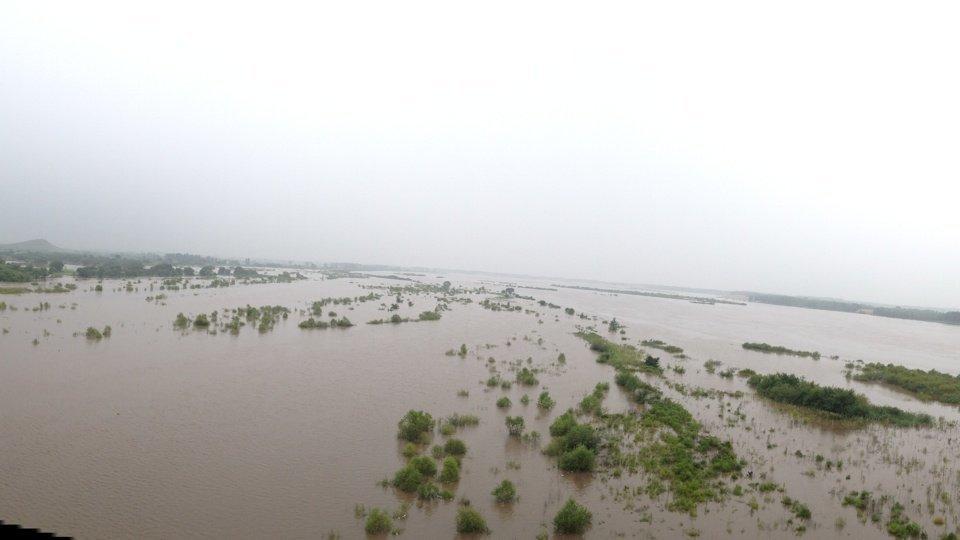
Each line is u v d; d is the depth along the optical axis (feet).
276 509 64.54
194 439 84.94
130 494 65.51
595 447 88.33
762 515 70.23
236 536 58.03
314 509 65.16
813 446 100.63
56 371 116.57
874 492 79.51
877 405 140.56
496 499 70.08
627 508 69.72
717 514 69.67
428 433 94.27
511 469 80.79
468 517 61.46
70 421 88.22
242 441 85.61
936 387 164.86
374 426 97.09
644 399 123.13
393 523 62.54
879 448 101.35
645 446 92.68
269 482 71.72
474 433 96.37
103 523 58.49
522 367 158.20
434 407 111.14
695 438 99.45
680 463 84.64
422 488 70.03
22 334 150.82
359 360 153.48
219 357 144.25
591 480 78.07
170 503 64.13
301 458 80.53
